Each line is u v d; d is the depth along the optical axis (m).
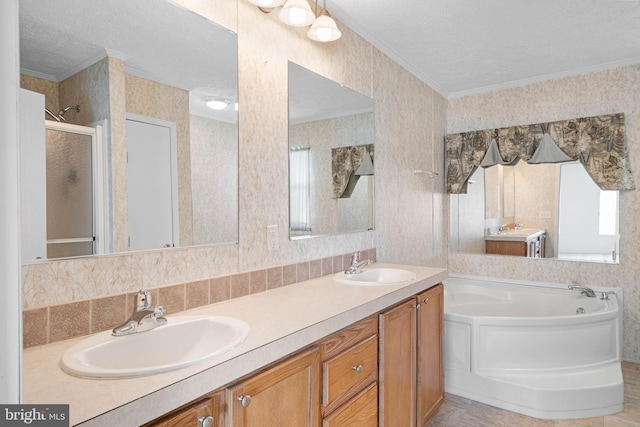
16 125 0.40
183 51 1.52
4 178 0.39
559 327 2.62
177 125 1.50
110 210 1.30
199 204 1.58
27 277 1.11
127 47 1.35
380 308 1.68
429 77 3.57
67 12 1.21
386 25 2.52
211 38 1.62
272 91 1.91
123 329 1.15
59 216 1.17
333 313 1.42
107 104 1.29
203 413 0.94
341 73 2.41
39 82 1.14
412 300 2.01
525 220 3.78
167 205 1.46
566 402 2.36
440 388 2.37
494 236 3.94
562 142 3.48
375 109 2.77
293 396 1.22
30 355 1.03
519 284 3.68
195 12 1.55
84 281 1.23
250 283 1.76
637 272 3.21
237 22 1.72
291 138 2.04
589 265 3.44
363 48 2.63
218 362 0.96
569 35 2.70
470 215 4.07
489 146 3.86
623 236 3.28
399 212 3.12
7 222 0.40
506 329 2.62
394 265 2.60
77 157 1.22
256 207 1.83
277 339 1.14
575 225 3.53
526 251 3.77
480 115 3.96
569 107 3.49
